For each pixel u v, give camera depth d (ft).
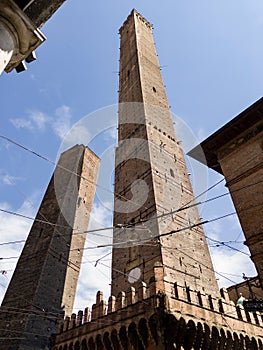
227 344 50.55
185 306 48.08
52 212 125.18
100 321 56.59
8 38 15.12
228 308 55.62
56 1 17.44
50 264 105.29
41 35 16.58
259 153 40.63
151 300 47.65
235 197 40.34
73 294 108.37
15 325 87.76
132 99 116.16
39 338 86.28
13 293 99.35
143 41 152.46
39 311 91.15
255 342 54.75
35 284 96.53
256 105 41.73
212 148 47.67
